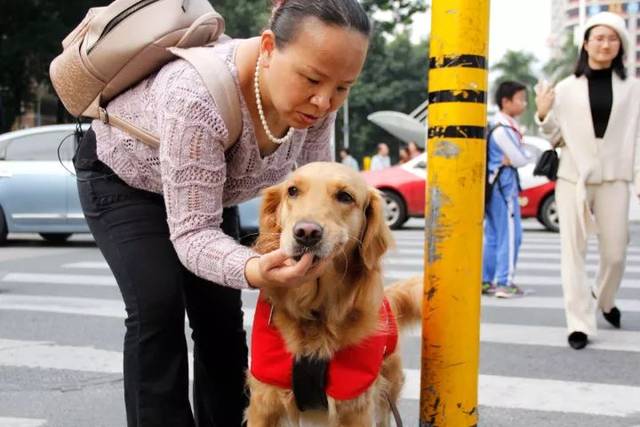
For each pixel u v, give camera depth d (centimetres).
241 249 211
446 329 240
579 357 455
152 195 250
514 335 510
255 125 234
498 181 655
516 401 377
